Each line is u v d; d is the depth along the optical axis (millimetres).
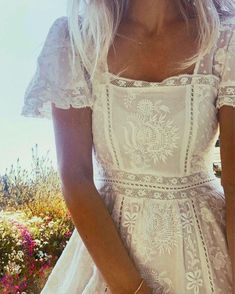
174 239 1100
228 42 1121
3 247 3264
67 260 1227
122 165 1132
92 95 1126
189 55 1106
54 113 1137
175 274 1095
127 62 1119
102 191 1155
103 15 1118
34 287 3264
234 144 1103
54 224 3486
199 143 1114
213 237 1126
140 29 1137
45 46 1149
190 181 1141
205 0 1111
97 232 1062
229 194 1111
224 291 1104
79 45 1115
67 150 1114
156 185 1125
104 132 1117
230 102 1098
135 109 1101
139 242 1100
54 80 1121
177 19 1141
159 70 1113
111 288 1060
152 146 1106
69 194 1087
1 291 3166
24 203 3830
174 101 1096
